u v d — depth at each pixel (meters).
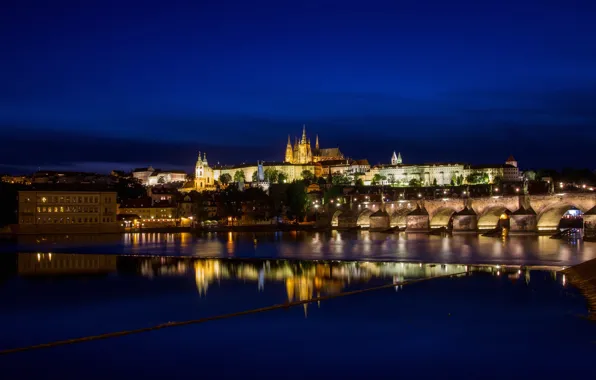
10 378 61.81
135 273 133.75
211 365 65.12
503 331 76.19
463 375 61.31
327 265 146.75
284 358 67.12
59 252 193.25
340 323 81.50
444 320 82.44
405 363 65.06
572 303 91.25
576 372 61.34
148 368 64.44
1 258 171.88
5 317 86.44
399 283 113.12
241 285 113.25
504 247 190.62
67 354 69.06
